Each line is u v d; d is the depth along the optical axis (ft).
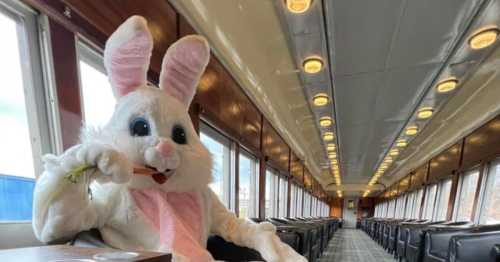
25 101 4.29
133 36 3.40
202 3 8.05
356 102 17.01
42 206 2.69
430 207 30.19
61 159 2.72
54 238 2.74
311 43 10.96
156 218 3.37
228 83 11.35
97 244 2.81
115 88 3.72
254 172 17.02
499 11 9.12
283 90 15.42
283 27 10.10
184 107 4.19
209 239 4.59
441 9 9.27
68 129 4.58
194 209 4.01
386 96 16.16
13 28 4.18
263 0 8.93
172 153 3.49
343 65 12.60
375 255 21.88
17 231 3.85
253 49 11.22
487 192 17.94
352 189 66.74
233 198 12.85
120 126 3.50
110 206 3.27
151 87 3.91
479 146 18.45
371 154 32.32
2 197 3.94
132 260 1.87
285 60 12.39
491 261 6.22
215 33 9.07
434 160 28.22
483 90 15.16
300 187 33.53
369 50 11.45
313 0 8.78
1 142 3.98
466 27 10.05
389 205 56.65
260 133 16.33
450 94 15.60
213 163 4.28
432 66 12.77
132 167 2.98
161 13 6.95
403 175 42.80
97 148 2.74
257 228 4.54
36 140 4.34
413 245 14.16
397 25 10.03
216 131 11.23
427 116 19.10
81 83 4.93
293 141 24.81
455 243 7.45
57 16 4.41
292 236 8.41
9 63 4.13
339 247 27.61
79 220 2.83
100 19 5.05
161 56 6.89
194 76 4.29
